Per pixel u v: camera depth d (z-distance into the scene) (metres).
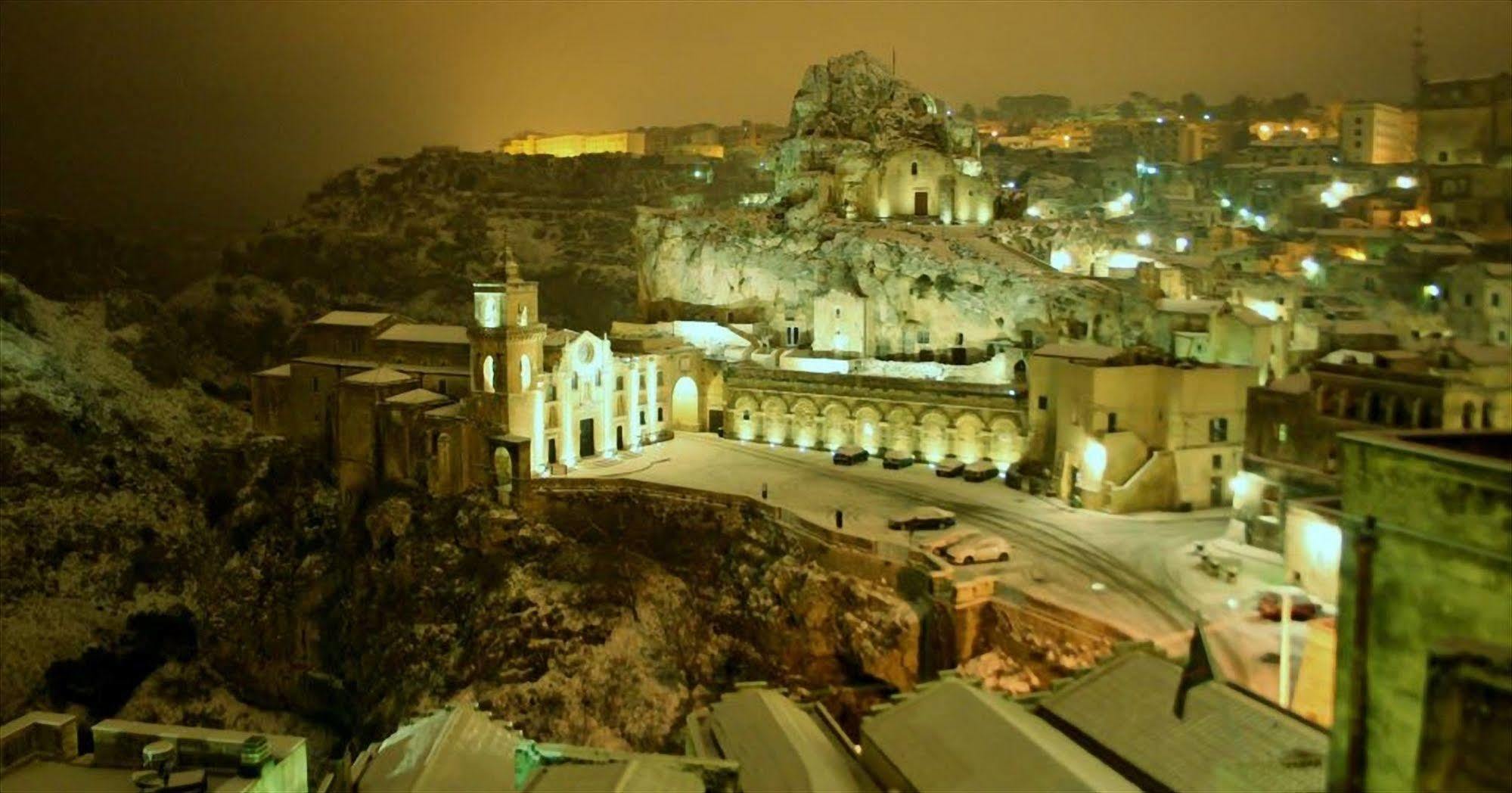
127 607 134.12
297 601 121.56
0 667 122.56
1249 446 84.88
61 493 141.62
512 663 97.62
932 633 81.19
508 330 109.00
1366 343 110.88
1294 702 57.16
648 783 45.41
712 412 133.88
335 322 135.50
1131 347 107.94
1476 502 19.06
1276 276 130.00
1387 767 20.61
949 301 127.56
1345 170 175.00
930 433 116.62
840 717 83.31
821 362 129.38
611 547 106.38
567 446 116.62
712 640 97.19
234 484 144.00
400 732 59.09
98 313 180.12
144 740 44.38
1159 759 42.41
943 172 144.75
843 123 154.88
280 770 44.34
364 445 120.56
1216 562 79.75
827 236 137.25
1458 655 17.48
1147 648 51.41
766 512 99.19
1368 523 20.80
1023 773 41.69
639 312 153.75
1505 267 117.81
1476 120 151.38
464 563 108.50
